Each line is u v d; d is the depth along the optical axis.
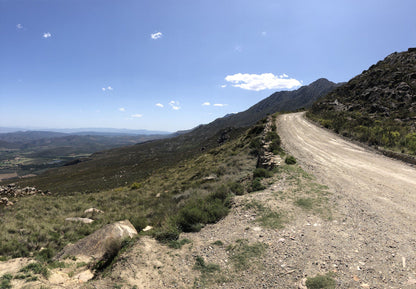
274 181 11.38
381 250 5.17
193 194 13.31
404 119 28.89
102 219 12.67
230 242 6.22
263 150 18.23
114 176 61.91
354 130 26.58
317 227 6.55
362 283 4.09
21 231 9.53
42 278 5.14
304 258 5.07
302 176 11.79
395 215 7.11
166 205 13.31
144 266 5.23
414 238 5.65
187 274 4.97
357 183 10.62
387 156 16.86
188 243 6.48
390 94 39.28
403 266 4.51
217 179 16.45
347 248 5.34
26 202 16.58
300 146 20.98
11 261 5.78
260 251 5.56
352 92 52.72
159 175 35.44
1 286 4.48
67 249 7.63
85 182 58.53
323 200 8.59
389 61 58.03
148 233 7.23
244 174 15.30
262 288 4.30
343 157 16.58
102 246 7.21
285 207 8.11
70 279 5.50
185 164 39.16
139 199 18.33
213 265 5.23
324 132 29.88
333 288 3.99
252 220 7.46
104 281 4.87
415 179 11.06
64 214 14.00
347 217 7.10
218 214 8.29
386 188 9.80
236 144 34.66
